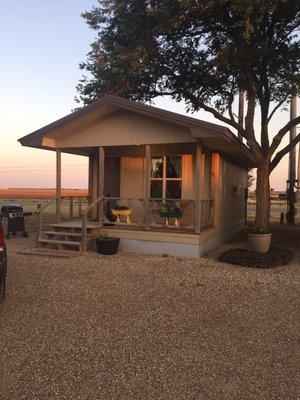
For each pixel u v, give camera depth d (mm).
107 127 11352
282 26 12539
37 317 5441
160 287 7160
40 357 4176
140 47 12273
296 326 5242
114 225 11586
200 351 4387
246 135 12539
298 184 24250
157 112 9867
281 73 14438
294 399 3406
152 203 12914
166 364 4051
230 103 15055
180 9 11344
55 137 11828
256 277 8055
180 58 14023
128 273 8258
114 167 13883
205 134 9531
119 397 3408
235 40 12094
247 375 3830
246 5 10125
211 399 3391
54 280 7559
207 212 12164
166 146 11414
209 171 12805
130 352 4336
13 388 3533
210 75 14508
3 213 13891
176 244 10492
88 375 3795
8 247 11445
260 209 11992
